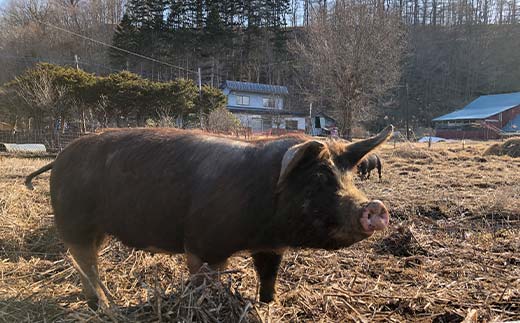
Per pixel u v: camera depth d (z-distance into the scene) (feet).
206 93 103.55
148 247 12.53
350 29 114.21
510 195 30.19
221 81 188.75
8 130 89.15
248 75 195.21
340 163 10.44
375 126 180.14
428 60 231.71
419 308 13.00
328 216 9.91
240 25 206.69
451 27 254.06
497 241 20.34
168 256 16.57
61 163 13.47
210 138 12.32
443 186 36.60
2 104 94.48
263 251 11.72
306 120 155.43
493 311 12.81
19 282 14.35
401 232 19.29
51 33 182.70
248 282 14.49
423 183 38.50
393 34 121.08
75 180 12.94
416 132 178.40
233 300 11.19
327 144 10.77
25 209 23.04
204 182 11.27
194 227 11.25
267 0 209.97
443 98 217.15
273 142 11.41
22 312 11.95
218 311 10.76
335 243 10.19
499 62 242.37
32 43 174.70
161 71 171.32
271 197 10.68
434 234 21.84
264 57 200.23
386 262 17.26
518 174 44.16
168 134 12.73
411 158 62.80
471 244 19.95
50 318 11.71
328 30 118.93
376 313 12.63
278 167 10.75
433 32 249.14
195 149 11.94
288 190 10.39
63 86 89.15
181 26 183.62
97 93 92.63
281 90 165.78
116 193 12.34
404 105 206.18
